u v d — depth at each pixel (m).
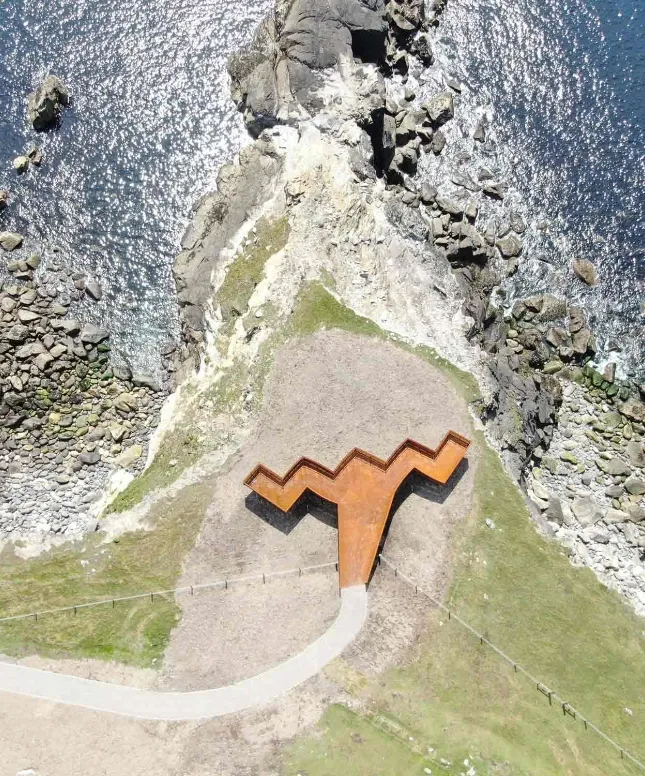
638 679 47.12
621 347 59.91
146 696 44.03
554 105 66.06
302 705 43.81
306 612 46.47
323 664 45.03
